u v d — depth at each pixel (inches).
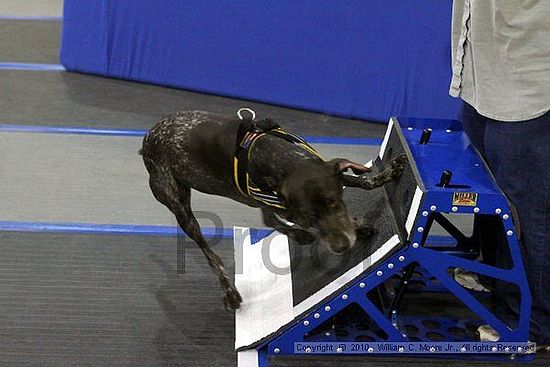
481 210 144.4
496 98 148.4
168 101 308.7
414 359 160.7
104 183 237.6
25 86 316.8
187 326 170.7
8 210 217.9
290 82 300.7
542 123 144.4
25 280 185.3
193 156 156.6
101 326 169.6
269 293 172.9
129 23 317.4
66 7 327.3
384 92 289.4
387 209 159.0
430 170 156.3
